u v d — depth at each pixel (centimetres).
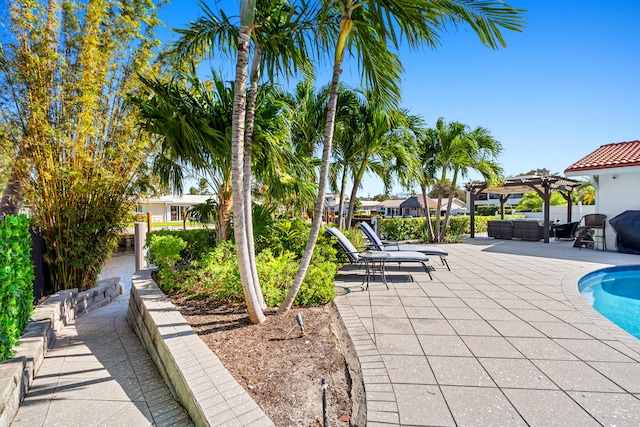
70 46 535
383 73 401
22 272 324
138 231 796
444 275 646
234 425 182
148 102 491
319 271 467
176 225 2311
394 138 880
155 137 602
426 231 1396
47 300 470
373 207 4306
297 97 780
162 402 254
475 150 1088
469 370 261
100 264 639
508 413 206
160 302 396
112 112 598
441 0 316
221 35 427
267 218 659
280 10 400
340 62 362
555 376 252
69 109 534
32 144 504
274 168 530
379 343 311
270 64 421
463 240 1394
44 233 552
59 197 557
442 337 327
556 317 389
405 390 231
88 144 577
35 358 302
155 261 539
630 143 1184
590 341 318
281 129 513
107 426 226
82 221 593
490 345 309
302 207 700
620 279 752
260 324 348
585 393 228
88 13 538
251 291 346
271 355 280
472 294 496
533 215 2256
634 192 1014
